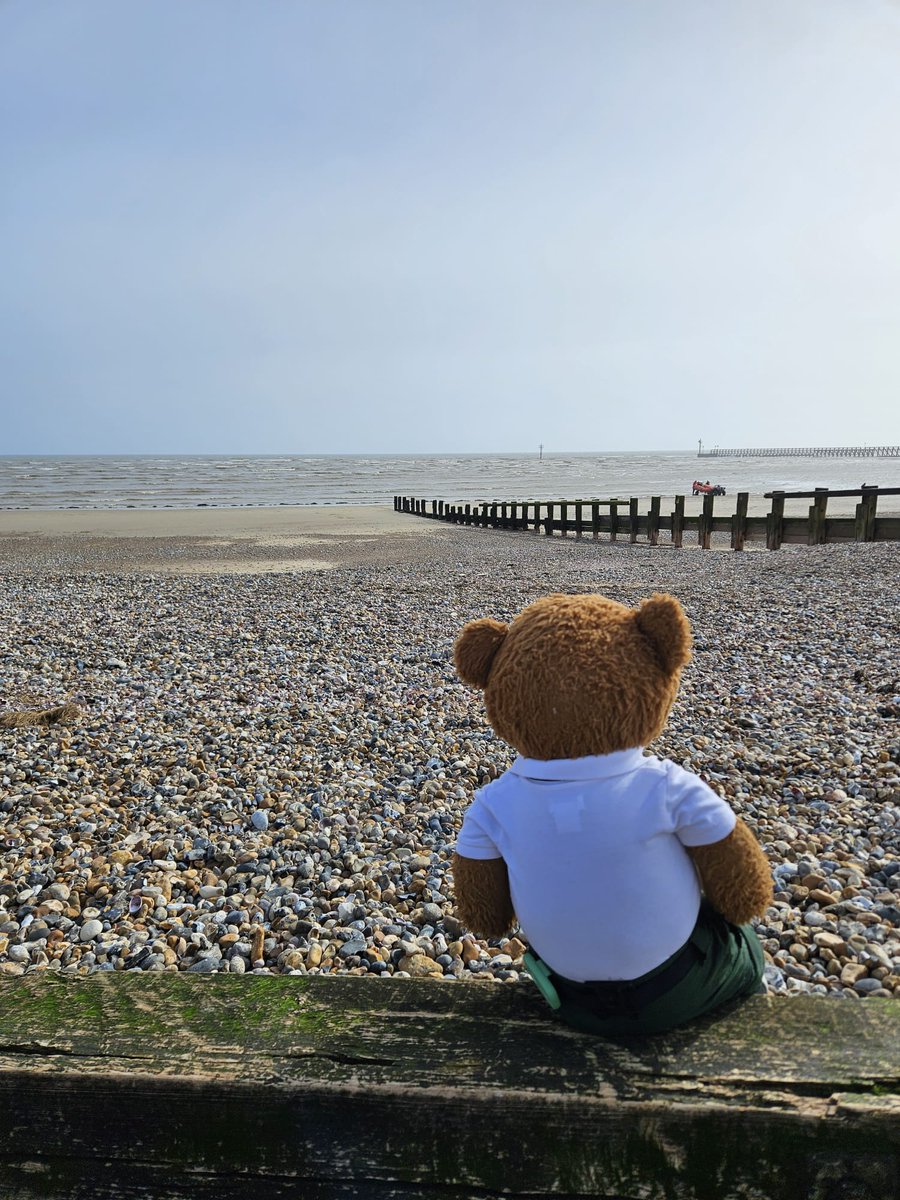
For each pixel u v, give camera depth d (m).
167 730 5.48
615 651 1.46
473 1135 1.29
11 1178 1.39
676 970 1.41
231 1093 1.33
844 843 3.44
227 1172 1.35
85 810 4.09
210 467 107.12
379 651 7.91
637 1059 1.35
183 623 9.61
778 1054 1.35
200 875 3.44
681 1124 1.25
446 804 4.13
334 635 8.73
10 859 3.57
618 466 111.25
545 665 1.44
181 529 25.53
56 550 19.53
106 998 1.55
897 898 2.97
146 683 6.85
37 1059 1.39
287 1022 1.47
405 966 2.70
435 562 16.28
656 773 1.45
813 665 6.51
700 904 1.50
